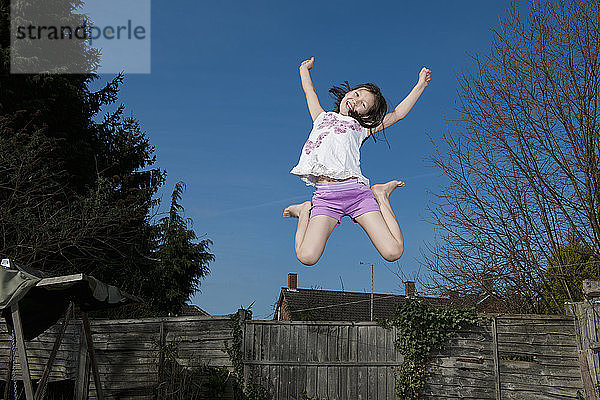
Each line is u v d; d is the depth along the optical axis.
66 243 13.07
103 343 11.77
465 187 13.79
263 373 11.61
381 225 3.48
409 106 4.07
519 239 13.27
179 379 11.27
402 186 3.70
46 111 15.47
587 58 12.73
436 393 11.40
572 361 11.02
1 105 14.08
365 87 3.98
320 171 3.60
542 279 13.12
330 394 11.66
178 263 20.14
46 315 8.54
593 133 12.65
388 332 11.92
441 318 11.55
